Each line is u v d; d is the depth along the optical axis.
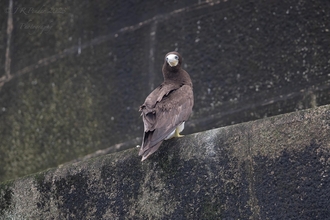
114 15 13.52
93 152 13.30
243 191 7.91
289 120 7.84
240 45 12.23
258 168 7.87
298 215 7.58
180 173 8.38
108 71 13.38
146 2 13.23
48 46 14.20
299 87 11.59
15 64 14.55
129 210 8.67
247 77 12.07
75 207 9.11
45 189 9.40
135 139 12.86
